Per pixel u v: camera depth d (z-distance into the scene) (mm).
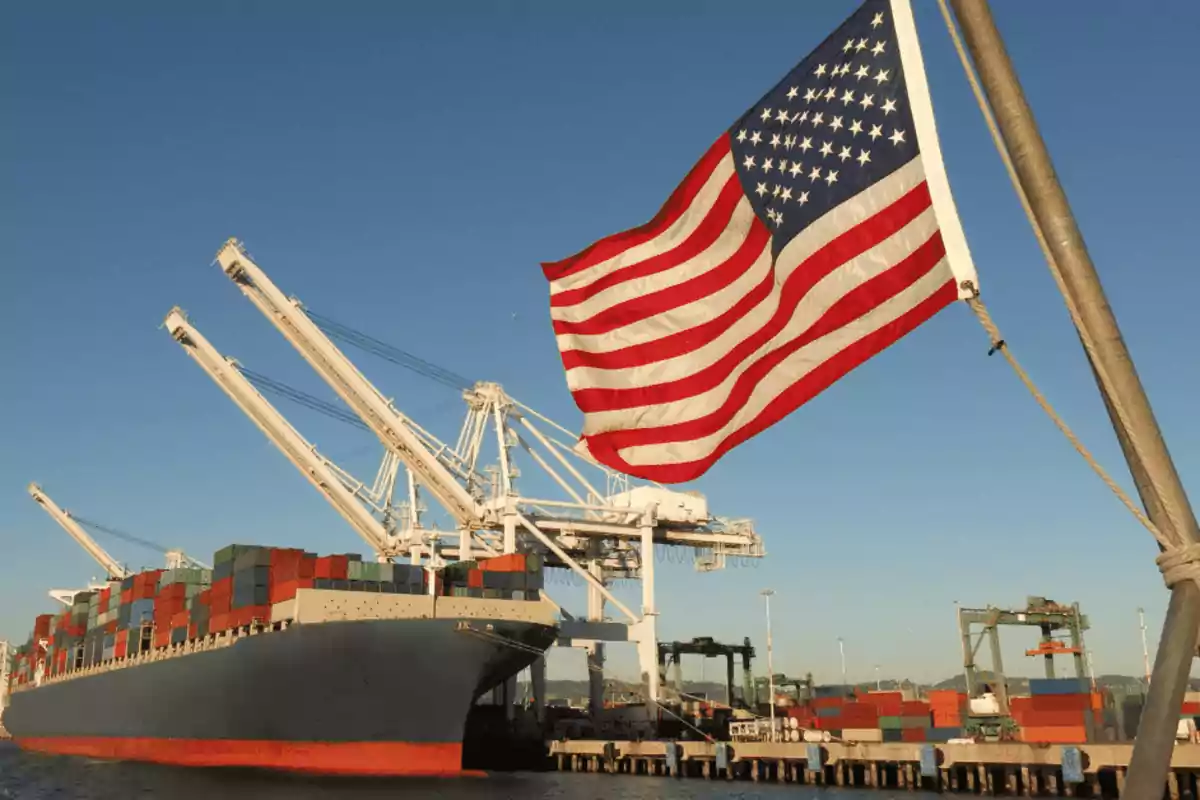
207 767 58469
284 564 56562
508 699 78500
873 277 9469
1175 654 5672
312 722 52531
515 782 54438
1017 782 49031
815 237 9953
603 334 12406
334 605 52656
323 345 72000
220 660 56062
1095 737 50594
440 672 52188
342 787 49406
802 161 10219
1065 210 6285
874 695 66750
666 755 61812
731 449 11008
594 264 12703
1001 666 67125
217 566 59938
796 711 74375
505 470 72625
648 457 11797
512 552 71000
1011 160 6449
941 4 6723
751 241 11188
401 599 54188
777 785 55188
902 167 9266
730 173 11242
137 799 47219
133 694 67062
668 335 11914
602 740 70312
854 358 9547
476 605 56000
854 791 50781
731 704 94875
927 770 48531
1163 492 5918
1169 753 5508
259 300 73062
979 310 7312
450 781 52031
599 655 83750
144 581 70250
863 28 9750
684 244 11992
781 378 10383
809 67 10344
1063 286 6289
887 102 9391
